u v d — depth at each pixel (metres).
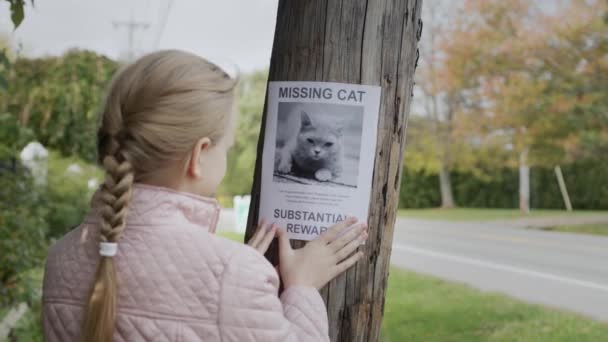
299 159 1.42
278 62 1.46
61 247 1.13
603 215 21.59
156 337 0.99
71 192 8.46
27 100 8.30
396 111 1.44
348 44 1.41
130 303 1.01
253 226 1.48
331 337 1.42
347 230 1.37
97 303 0.98
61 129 8.85
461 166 27.45
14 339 4.23
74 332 1.05
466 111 26.06
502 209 27.02
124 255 1.03
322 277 1.31
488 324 6.70
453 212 25.78
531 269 10.55
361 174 1.40
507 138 25.19
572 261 11.56
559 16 22.64
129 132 1.04
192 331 0.99
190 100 1.06
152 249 1.03
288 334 1.04
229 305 0.99
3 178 4.54
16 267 4.32
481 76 24.83
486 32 24.06
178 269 1.02
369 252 1.42
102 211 1.04
